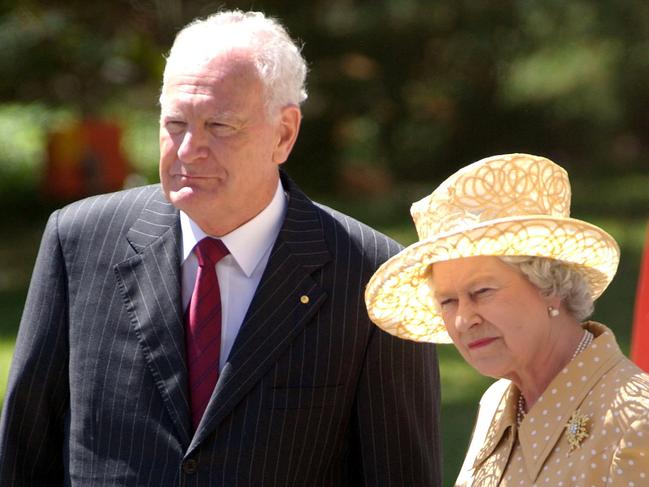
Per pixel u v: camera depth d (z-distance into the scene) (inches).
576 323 404.2
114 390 470.6
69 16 2400.3
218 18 464.1
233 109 443.5
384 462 476.7
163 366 465.4
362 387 476.7
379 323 453.7
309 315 469.7
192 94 444.8
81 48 2390.5
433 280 412.5
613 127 3053.6
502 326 392.8
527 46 2778.1
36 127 2950.3
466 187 398.3
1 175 2559.1
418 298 442.0
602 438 372.5
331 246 482.6
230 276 474.9
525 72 2952.8
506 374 402.6
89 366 476.1
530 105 2928.2
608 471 367.6
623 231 2005.4
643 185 2593.5
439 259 395.5
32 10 2372.0
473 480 423.8
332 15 2632.9
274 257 473.1
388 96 2743.6
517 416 416.2
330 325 471.5
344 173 2669.8
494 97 2854.3
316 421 465.4
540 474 388.5
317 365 466.3
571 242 387.2
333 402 468.4
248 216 469.7
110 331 475.8
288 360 464.8
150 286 475.5
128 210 494.0
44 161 2460.6
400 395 479.5
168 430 460.4
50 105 2600.9
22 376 487.8
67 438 487.5
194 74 446.9
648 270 589.0
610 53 2942.9
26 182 2524.6
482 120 2871.6
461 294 397.7
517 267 392.5
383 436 476.4
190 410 462.3
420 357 486.9
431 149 2834.6
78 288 485.4
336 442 475.2
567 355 399.9
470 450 438.9
